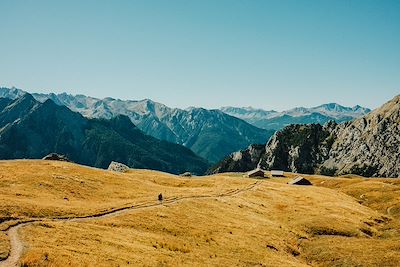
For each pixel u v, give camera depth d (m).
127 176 133.00
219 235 68.06
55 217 58.31
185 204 86.44
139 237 56.22
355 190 169.75
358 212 111.62
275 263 57.34
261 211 100.06
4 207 56.28
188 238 62.84
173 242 57.88
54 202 70.31
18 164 111.94
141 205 79.44
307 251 71.94
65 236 47.62
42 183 85.94
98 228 56.25
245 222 82.12
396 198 143.50
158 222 67.75
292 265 58.12
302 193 137.00
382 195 152.00
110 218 64.81
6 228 46.84
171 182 140.88
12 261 35.53
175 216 74.12
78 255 40.91
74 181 95.19
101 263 40.22
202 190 116.94
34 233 46.22
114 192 95.00
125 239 53.19
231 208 93.62
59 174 100.06
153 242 55.41
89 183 97.94
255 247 64.56
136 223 64.69
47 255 38.38
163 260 47.12
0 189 74.62
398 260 61.62
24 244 41.00
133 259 44.41
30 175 92.00
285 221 94.00
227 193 116.56
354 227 91.69
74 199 79.88
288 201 120.62
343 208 113.88
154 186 115.75
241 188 132.50
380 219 109.69
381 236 89.94
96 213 66.38
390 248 69.31
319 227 88.56
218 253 57.66
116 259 42.84
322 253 69.19
